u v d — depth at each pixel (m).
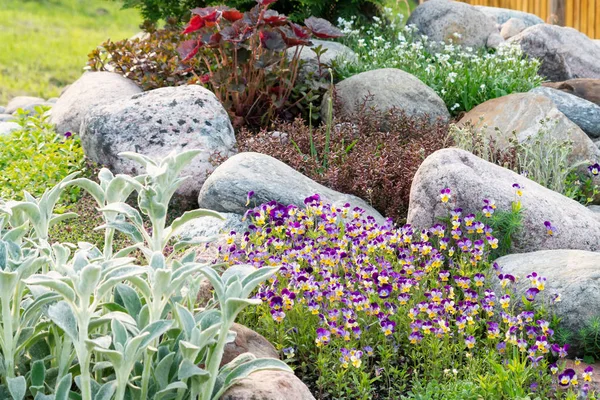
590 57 10.78
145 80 8.06
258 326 4.31
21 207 3.28
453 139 6.94
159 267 3.00
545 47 10.66
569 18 14.23
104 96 7.82
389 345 4.17
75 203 6.41
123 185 3.43
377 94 7.87
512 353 4.16
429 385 3.86
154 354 3.21
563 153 6.37
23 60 15.74
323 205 5.02
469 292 4.25
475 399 3.76
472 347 4.09
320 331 3.85
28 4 20.09
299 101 7.96
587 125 8.13
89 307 2.74
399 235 4.80
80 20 19.56
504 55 9.53
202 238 3.41
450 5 11.20
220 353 2.97
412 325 4.03
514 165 6.55
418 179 5.27
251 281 2.99
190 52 7.46
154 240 3.30
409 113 7.81
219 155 6.51
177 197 6.53
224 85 7.74
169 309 3.24
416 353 4.13
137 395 2.98
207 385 2.99
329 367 4.04
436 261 4.53
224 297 2.92
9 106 10.96
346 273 4.54
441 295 4.21
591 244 5.21
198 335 2.89
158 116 6.73
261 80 7.84
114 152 6.64
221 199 5.62
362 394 3.79
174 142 6.63
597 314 4.23
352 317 4.14
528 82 8.92
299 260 4.53
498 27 12.51
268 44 7.54
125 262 2.94
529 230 5.05
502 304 4.12
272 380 3.23
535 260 4.71
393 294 4.52
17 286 3.02
